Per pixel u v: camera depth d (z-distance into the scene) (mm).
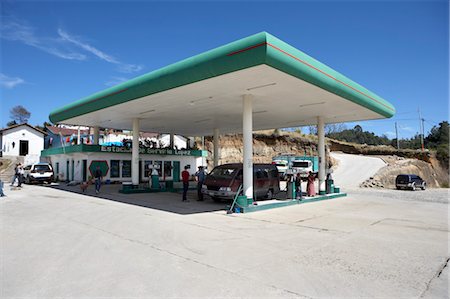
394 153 53125
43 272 5465
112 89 14797
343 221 10828
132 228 9172
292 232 8938
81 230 8867
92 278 5203
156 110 17188
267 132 47844
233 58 9289
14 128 43719
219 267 5832
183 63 10828
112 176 25859
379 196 21219
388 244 7672
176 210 12742
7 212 11953
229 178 14578
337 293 4723
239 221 10523
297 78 10508
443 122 73188
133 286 4891
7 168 35156
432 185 40906
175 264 5973
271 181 16531
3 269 5609
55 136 43812
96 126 25141
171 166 29203
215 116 19312
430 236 8641
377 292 4777
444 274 5578
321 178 18984
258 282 5121
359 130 98625
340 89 12742
